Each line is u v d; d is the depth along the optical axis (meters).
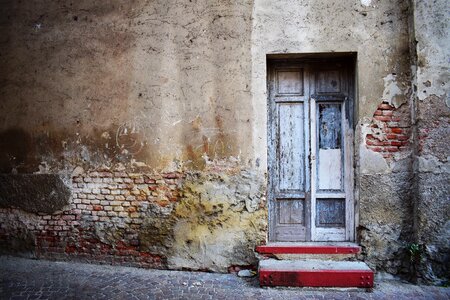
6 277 4.51
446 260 4.31
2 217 5.24
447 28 4.36
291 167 4.97
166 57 4.90
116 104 5.00
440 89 4.36
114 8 5.03
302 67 4.97
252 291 4.19
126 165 4.95
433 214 4.34
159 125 4.89
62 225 5.09
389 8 4.59
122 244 4.94
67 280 4.44
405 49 4.56
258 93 4.71
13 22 5.24
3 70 5.24
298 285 4.23
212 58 4.81
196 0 4.86
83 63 5.09
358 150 4.66
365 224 4.58
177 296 4.05
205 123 4.80
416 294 4.09
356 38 4.60
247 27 4.75
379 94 4.58
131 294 4.09
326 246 4.64
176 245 4.82
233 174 4.74
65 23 5.15
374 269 4.55
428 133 4.36
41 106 5.19
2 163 5.24
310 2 4.67
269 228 4.95
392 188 4.55
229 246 4.73
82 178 5.05
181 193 4.83
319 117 4.95
